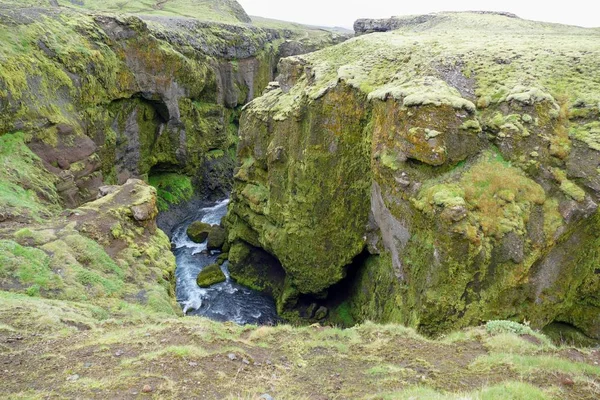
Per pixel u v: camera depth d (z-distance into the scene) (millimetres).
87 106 35062
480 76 24828
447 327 19953
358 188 28328
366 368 11711
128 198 25359
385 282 26000
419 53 29156
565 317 20625
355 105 28203
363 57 32125
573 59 24344
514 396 8328
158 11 86812
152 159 45469
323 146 29891
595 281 20172
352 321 29766
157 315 17297
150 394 8844
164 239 25156
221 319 30656
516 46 27703
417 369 11508
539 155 20703
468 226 19359
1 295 15367
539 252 19266
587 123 20922
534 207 19984
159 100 43312
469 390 9805
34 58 30672
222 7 101188
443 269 19906
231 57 59125
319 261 30500
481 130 21984
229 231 39594
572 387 9492
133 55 40312
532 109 21516
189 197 49688
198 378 9805
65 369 10000
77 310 15562
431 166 21891
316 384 10430
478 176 20906
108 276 19656
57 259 18875
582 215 19391
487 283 19547
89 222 22234
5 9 33125
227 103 58969
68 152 30938
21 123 28109
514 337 13523
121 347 11539
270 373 10859
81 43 35250
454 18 53719
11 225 21109
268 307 33094
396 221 23609
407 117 22516
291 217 31875
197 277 35438
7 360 10383
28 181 26250
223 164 55875
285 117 32844
